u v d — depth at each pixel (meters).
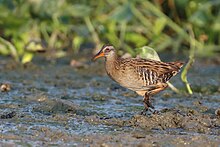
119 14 15.44
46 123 9.76
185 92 12.64
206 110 10.96
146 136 9.02
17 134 9.11
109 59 11.35
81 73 14.44
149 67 11.04
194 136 9.04
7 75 13.93
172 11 16.28
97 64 15.28
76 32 16.23
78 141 8.79
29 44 15.23
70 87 12.93
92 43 16.72
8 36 16.27
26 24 15.91
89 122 9.86
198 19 15.45
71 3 16.56
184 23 16.27
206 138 9.01
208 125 9.70
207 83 13.66
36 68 14.76
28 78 13.71
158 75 11.05
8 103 11.14
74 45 16.17
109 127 9.56
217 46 16.08
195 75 14.37
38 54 15.98
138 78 11.04
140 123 9.70
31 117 10.11
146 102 10.78
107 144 8.55
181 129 9.51
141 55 12.23
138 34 16.22
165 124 9.66
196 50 15.98
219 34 16.23
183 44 16.38
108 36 16.08
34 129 9.38
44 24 16.16
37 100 11.45
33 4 16.09
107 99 11.80
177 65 11.31
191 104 11.50
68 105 10.77
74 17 16.56
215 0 15.77
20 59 15.51
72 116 10.20
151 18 16.36
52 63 15.32
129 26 16.22
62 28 16.20
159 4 16.31
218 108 10.91
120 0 16.25
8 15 15.79
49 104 10.82
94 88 12.90
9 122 9.79
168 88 12.99
